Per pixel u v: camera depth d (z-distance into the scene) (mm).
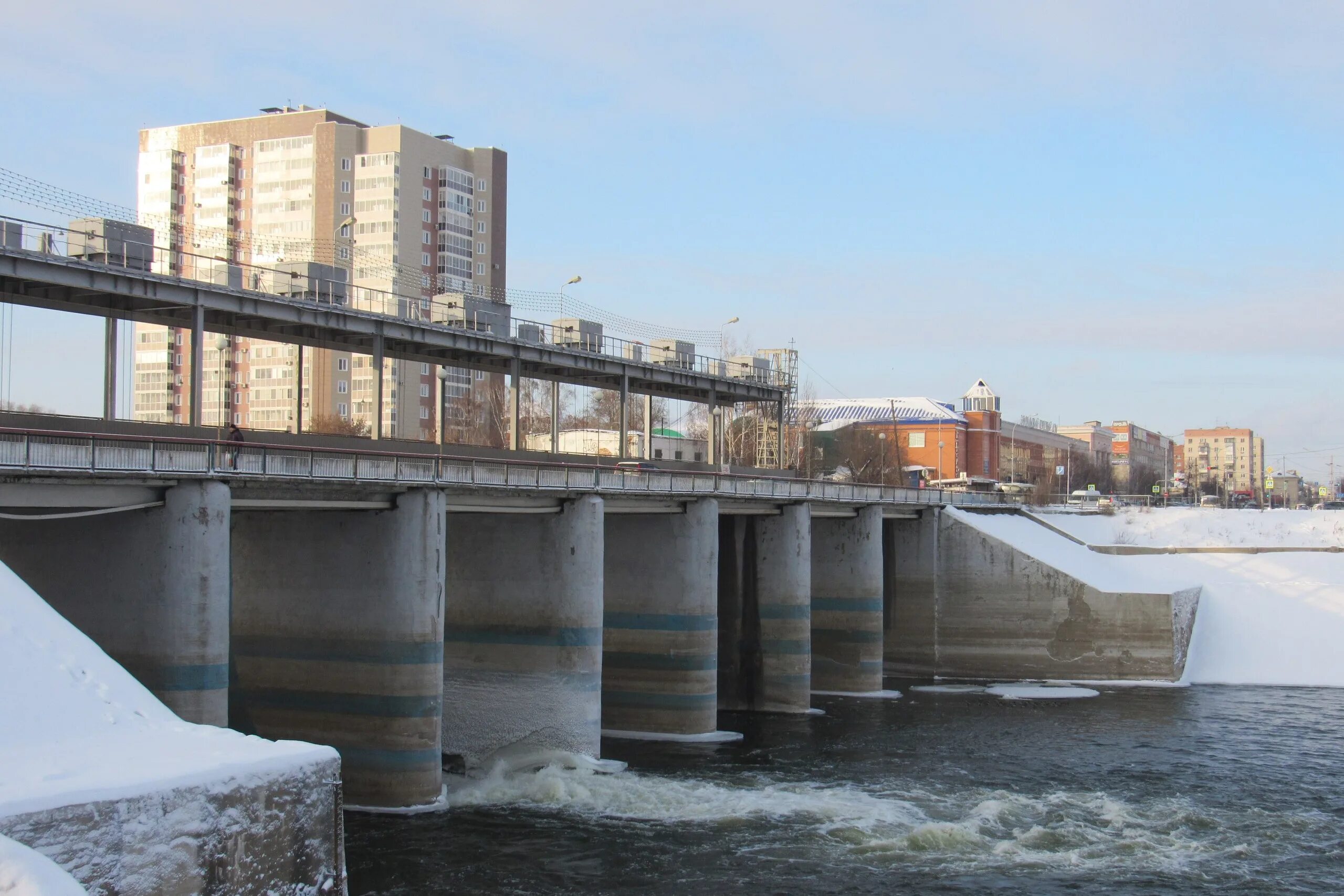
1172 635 73750
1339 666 75062
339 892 21484
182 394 152625
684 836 38531
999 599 77625
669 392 78062
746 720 61562
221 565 34062
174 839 18516
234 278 49188
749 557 65875
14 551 36031
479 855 36312
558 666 49281
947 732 57625
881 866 35812
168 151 156250
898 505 75688
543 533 49812
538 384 151125
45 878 15359
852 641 71750
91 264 42281
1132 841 38500
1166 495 174375
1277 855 37281
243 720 43281
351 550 41812
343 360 148000
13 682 20875
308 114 152000
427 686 40938
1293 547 87625
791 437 122875
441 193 154500
